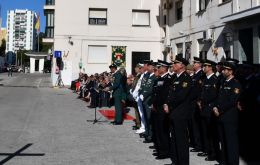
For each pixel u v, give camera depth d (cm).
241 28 1509
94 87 1716
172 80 702
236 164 666
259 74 729
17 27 14200
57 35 2819
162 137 744
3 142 879
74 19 2828
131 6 2869
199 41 2016
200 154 778
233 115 668
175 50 2428
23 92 2486
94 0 2836
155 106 765
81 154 771
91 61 2845
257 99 696
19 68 8731
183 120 668
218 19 1739
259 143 751
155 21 2894
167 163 706
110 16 2850
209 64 772
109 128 1109
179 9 2377
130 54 2866
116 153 787
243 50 1538
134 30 2872
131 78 1366
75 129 1079
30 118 1274
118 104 1193
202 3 1961
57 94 2366
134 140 931
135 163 704
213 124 730
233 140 668
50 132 1020
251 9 1353
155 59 2888
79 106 1712
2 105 1664
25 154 763
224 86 683
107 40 2848
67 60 2836
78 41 2833
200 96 773
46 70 7925
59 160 717
